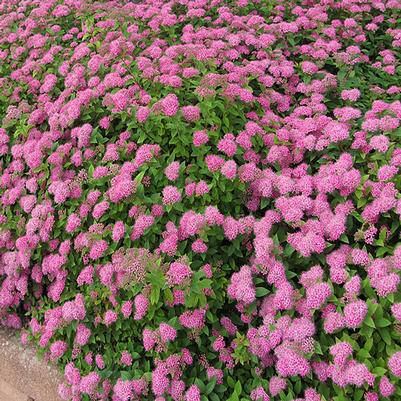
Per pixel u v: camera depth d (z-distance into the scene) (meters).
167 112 0.92
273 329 0.73
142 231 0.83
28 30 1.39
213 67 1.07
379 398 0.63
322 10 1.32
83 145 1.00
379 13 1.36
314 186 0.87
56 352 0.88
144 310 0.77
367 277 0.70
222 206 0.89
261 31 1.23
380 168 0.83
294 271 0.82
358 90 1.05
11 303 1.03
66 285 0.96
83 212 0.92
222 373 0.76
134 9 1.40
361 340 0.68
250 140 0.93
